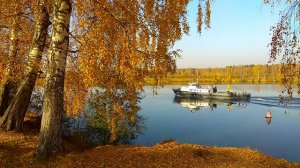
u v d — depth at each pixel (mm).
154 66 10031
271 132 31953
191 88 71938
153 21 9922
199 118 40594
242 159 11094
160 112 45219
